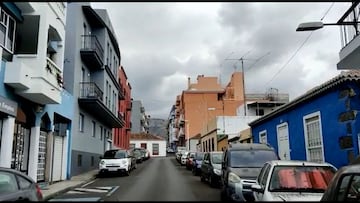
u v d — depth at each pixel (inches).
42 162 701.3
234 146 531.5
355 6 422.9
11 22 586.6
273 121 800.9
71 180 783.7
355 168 289.0
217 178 597.0
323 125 557.0
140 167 1165.1
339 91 510.9
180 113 3083.2
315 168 326.3
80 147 967.6
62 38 735.7
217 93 2677.2
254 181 418.3
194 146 2373.3
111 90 1291.8
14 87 561.9
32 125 648.4
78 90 945.5
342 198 285.0
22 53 594.9
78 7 957.8
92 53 967.6
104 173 915.4
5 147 537.0
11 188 316.5
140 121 3651.6
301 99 620.4
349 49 457.7
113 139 1660.9
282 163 332.5
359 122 480.7
